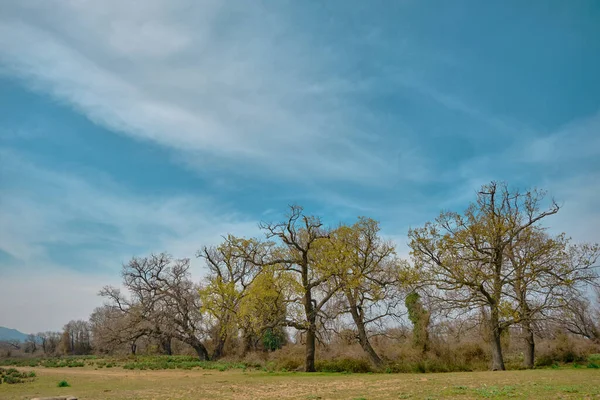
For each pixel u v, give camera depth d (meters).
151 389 20.97
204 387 21.50
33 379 27.19
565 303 31.66
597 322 39.16
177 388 21.25
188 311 53.56
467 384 18.55
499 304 30.58
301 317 31.97
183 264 56.72
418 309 37.62
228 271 48.66
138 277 56.19
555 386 16.09
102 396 18.23
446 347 35.25
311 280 33.81
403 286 34.72
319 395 16.86
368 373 30.88
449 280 33.34
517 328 35.09
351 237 35.12
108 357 60.62
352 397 15.66
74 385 23.59
